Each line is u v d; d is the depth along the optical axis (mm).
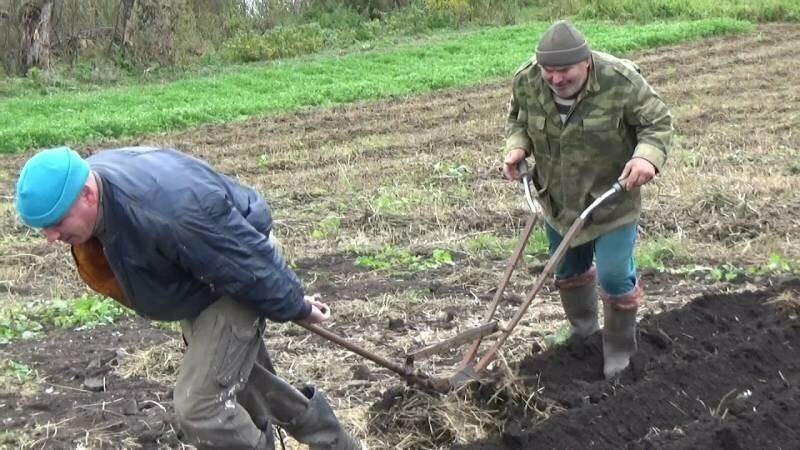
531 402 5035
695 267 7527
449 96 18406
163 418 5297
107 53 24812
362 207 10250
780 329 5879
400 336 6434
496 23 29266
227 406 3809
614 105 4969
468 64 21859
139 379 5957
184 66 24734
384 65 22703
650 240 8281
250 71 23375
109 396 5691
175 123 16734
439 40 26453
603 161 5102
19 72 23641
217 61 25859
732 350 5578
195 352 3771
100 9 25750
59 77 22844
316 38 26750
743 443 4727
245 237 3580
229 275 3555
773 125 13555
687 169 10891
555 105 5094
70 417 5387
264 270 3619
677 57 21328
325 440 4340
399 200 10336
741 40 23469
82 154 14891
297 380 5723
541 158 5309
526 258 8016
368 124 16031
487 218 9430
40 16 23344
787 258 7688
